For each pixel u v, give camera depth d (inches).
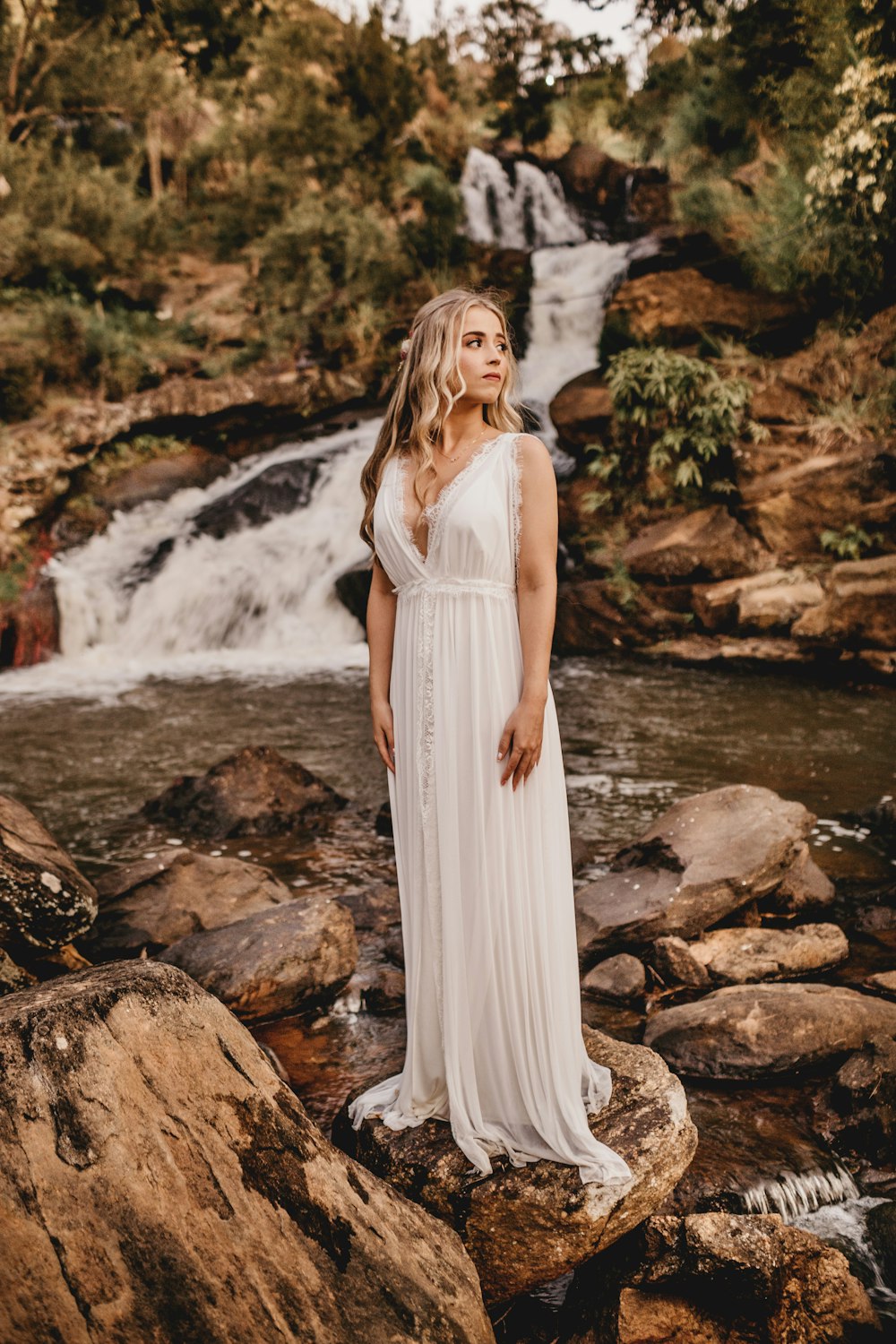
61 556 484.1
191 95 826.8
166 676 399.5
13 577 452.4
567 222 858.1
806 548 398.9
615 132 885.8
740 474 420.8
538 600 84.5
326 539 485.4
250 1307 63.4
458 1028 84.8
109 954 147.3
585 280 679.7
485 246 736.3
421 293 692.1
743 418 435.8
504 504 84.0
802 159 450.0
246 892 165.0
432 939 86.4
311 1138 74.7
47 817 224.1
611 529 448.5
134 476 537.0
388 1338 66.6
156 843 205.9
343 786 245.3
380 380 646.5
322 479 524.4
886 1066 109.2
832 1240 94.2
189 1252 63.6
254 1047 76.8
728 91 504.1
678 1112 87.7
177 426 567.8
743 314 479.8
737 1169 100.8
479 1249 81.7
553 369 628.7
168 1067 70.7
